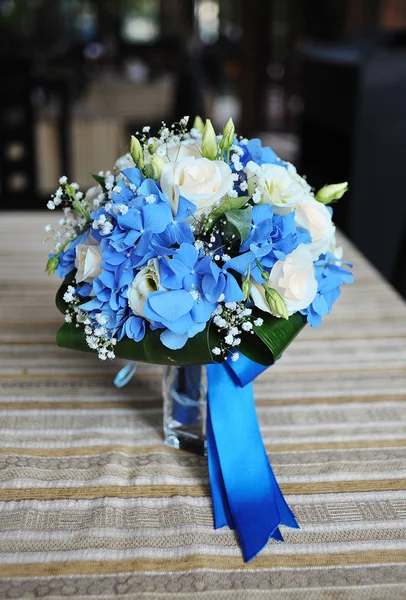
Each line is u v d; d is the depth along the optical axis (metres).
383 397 0.90
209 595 0.62
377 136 2.38
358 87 2.31
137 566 0.64
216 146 0.69
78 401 0.88
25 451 0.78
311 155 2.93
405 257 1.67
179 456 0.79
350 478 0.76
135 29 7.81
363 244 2.54
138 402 0.88
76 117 3.31
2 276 1.24
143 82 4.27
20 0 4.11
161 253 0.63
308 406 0.88
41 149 3.22
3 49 4.02
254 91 5.80
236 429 0.76
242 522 0.69
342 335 1.06
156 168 0.66
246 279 0.65
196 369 0.77
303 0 5.54
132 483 0.74
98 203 0.69
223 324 0.66
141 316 0.66
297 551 0.66
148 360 0.68
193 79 3.24
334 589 0.62
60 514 0.70
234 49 6.29
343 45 2.73
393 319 1.11
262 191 0.67
